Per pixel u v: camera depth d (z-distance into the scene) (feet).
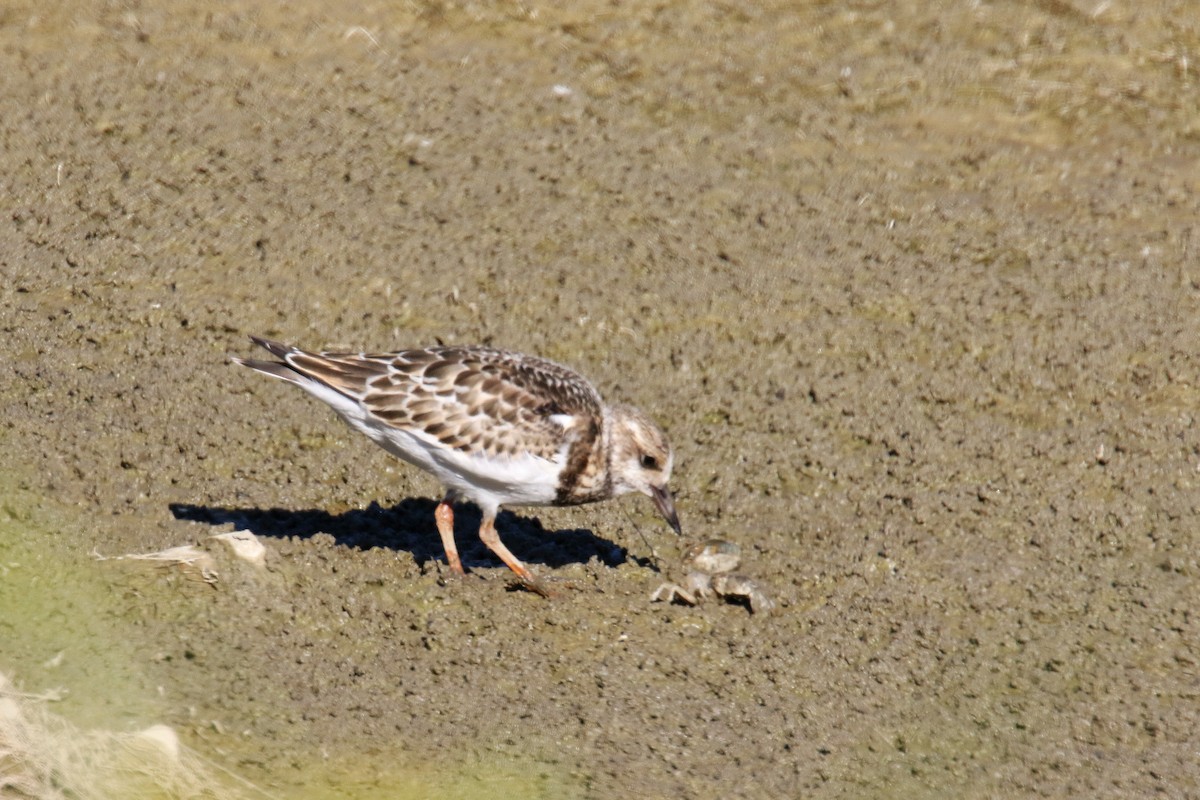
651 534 44.21
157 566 39.78
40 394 47.32
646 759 35.45
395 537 43.39
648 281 54.60
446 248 55.52
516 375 39.50
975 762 36.40
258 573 39.99
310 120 63.00
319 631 38.81
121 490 43.29
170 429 46.19
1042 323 53.36
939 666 39.50
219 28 69.21
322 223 56.39
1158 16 72.54
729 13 72.64
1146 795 35.53
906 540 43.93
